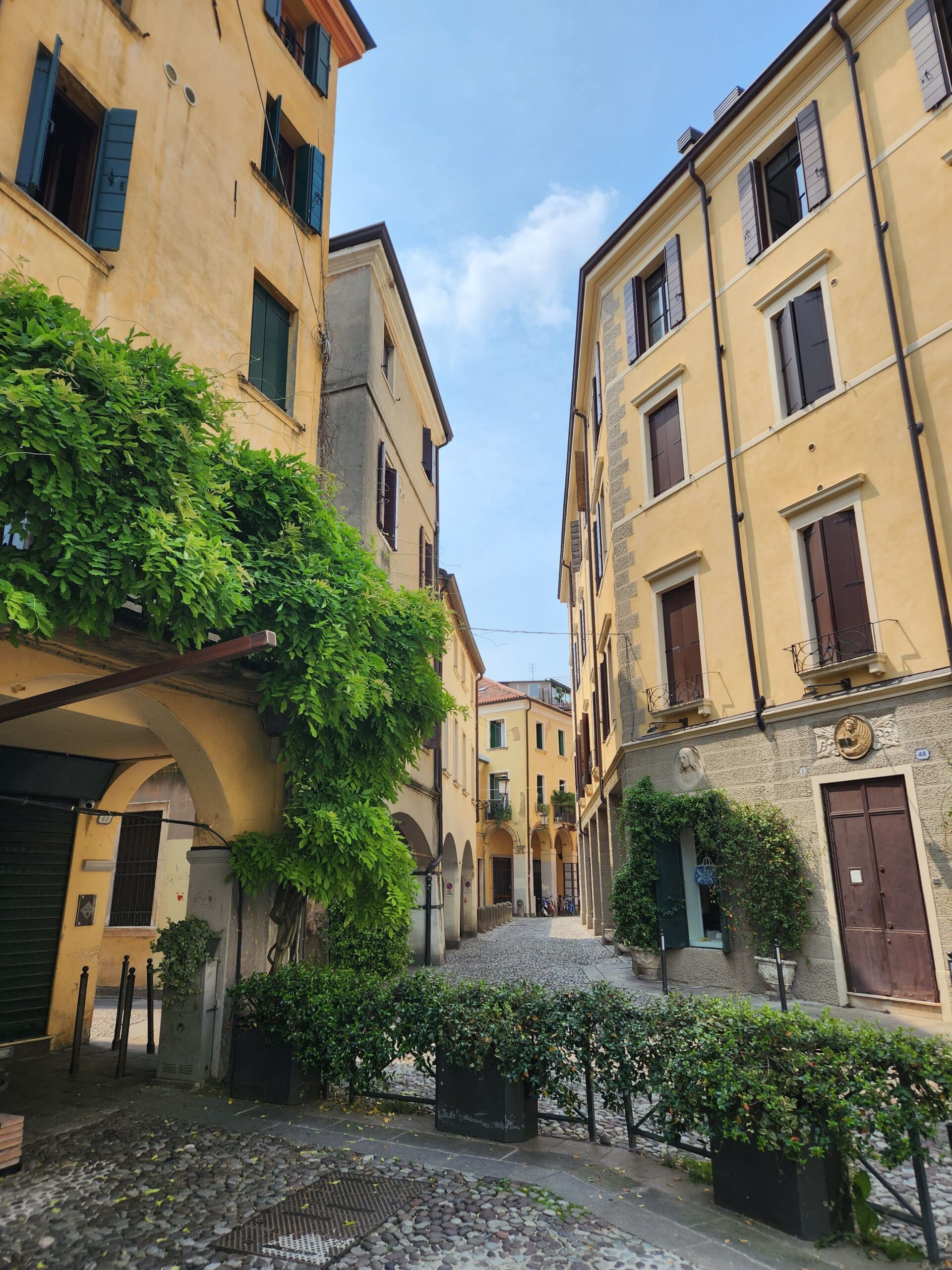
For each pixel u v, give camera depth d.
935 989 10.00
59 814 9.83
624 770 16.06
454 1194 4.55
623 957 18.62
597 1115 6.21
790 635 12.62
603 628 19.27
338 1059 6.11
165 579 4.95
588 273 18.88
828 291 12.82
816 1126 3.98
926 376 11.24
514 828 46.22
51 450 4.43
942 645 10.52
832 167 13.09
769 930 11.78
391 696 7.55
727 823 12.66
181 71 8.91
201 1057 7.29
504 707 48.28
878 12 12.53
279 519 7.15
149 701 7.06
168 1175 4.92
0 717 5.35
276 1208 4.39
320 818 7.16
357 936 11.05
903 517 11.21
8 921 9.09
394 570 15.70
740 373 14.34
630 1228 4.08
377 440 14.41
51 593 4.68
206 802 7.77
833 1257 3.78
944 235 11.29
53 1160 5.24
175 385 5.58
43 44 7.08
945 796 10.16
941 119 11.50
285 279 10.48
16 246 6.49
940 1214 4.31
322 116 12.09
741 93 16.53
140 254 7.89
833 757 11.62
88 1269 3.74
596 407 20.52
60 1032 9.41
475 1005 5.73
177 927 7.49
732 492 13.95
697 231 15.88
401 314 16.34
